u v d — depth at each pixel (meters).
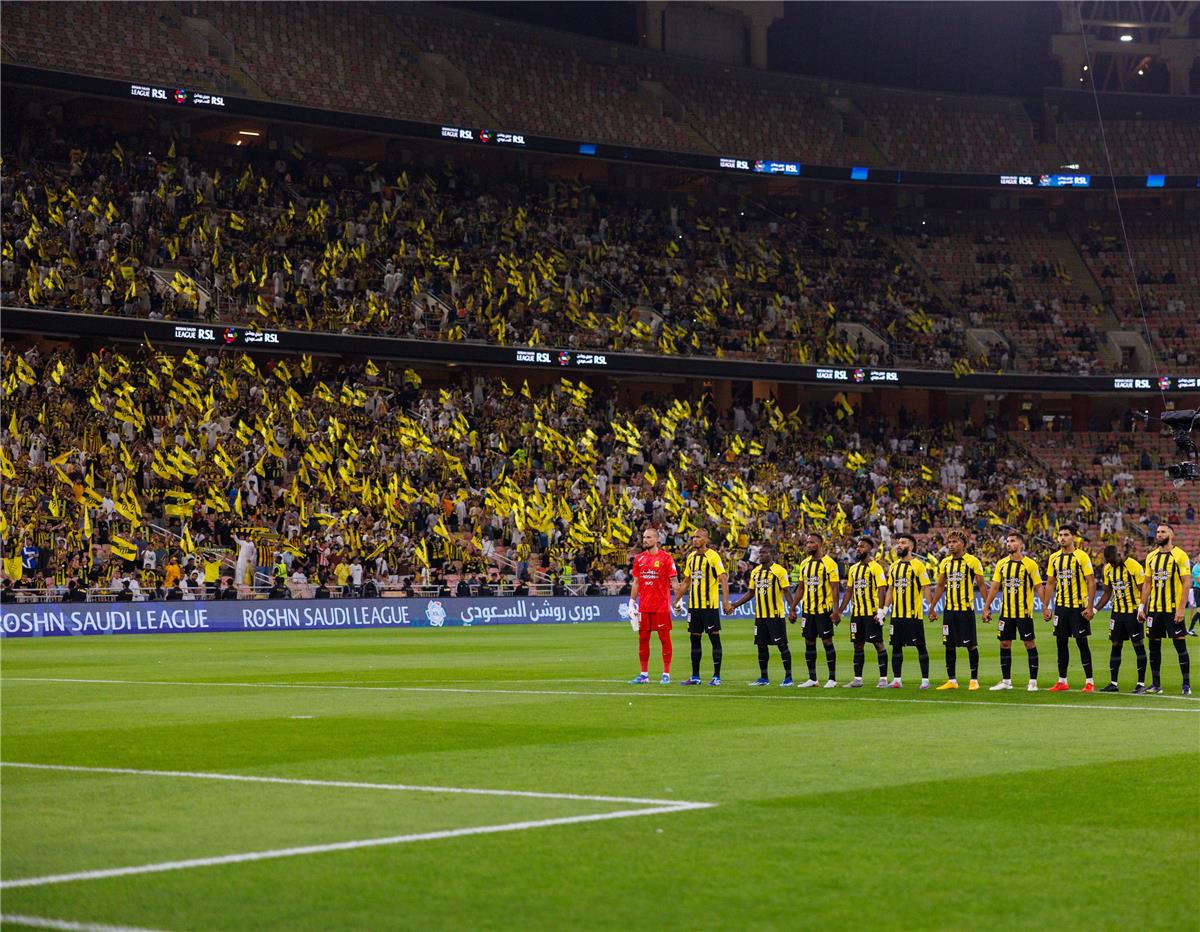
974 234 101.94
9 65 69.94
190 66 79.44
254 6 84.62
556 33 95.62
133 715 22.81
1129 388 91.81
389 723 21.42
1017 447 92.00
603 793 14.59
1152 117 104.25
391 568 64.00
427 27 91.50
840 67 104.62
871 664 35.91
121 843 12.02
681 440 81.69
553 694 26.67
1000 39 104.81
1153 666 27.25
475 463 72.31
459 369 82.88
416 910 9.81
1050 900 10.13
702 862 11.31
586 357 80.62
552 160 93.75
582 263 87.56
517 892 10.32
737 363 84.88
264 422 67.19
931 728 20.59
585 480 73.00
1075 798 14.33
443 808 13.70
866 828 12.71
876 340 91.62
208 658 38.84
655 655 39.84
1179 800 14.23
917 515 81.38
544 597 64.25
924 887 10.51
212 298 72.38
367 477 67.25
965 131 102.94
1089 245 102.12
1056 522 84.88
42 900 10.05
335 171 84.62
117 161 75.00
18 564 54.69
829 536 76.81
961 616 27.50
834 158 98.69
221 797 14.37
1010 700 25.34
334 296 76.12
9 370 62.97
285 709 23.80
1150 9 105.12
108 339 70.75
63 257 68.69
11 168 72.06
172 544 60.06
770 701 25.03
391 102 85.81
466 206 86.81
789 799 14.23
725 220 96.62
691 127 96.38
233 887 10.45
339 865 11.17
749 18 102.50
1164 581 26.80
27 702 25.30
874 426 90.56
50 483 59.38
